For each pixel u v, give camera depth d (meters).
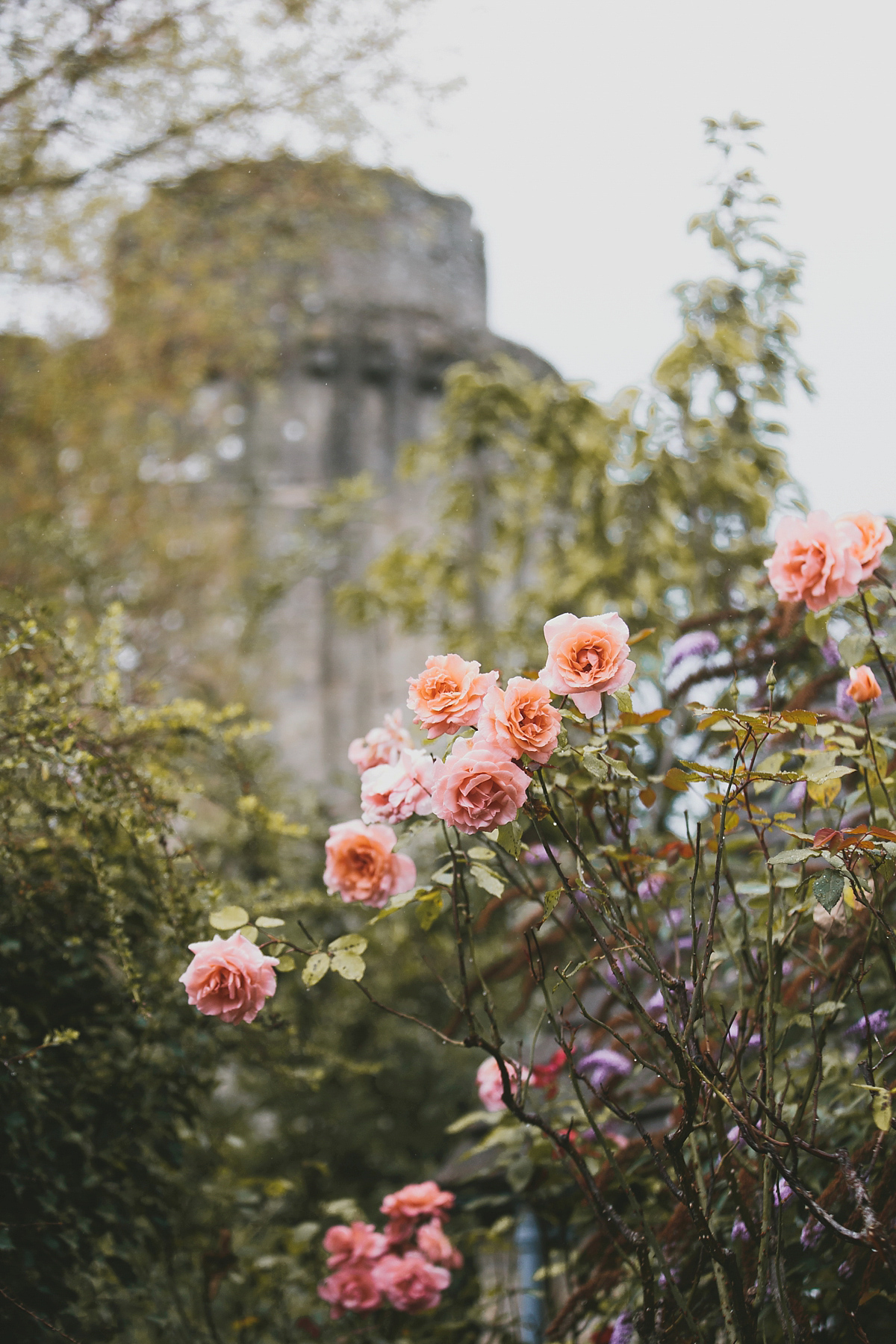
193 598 9.11
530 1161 2.68
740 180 3.88
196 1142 3.50
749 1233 1.93
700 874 2.29
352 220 7.48
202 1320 3.46
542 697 1.71
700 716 1.94
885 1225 1.87
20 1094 2.55
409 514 19.30
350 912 5.79
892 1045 2.08
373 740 2.15
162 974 2.93
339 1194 5.88
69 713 2.65
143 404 9.20
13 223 6.07
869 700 2.10
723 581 4.39
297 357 19.42
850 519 2.18
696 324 4.37
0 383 7.86
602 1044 2.78
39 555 5.80
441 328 20.44
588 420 5.80
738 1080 2.19
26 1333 2.40
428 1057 6.60
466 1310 3.37
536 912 2.41
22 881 2.71
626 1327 2.18
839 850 1.78
